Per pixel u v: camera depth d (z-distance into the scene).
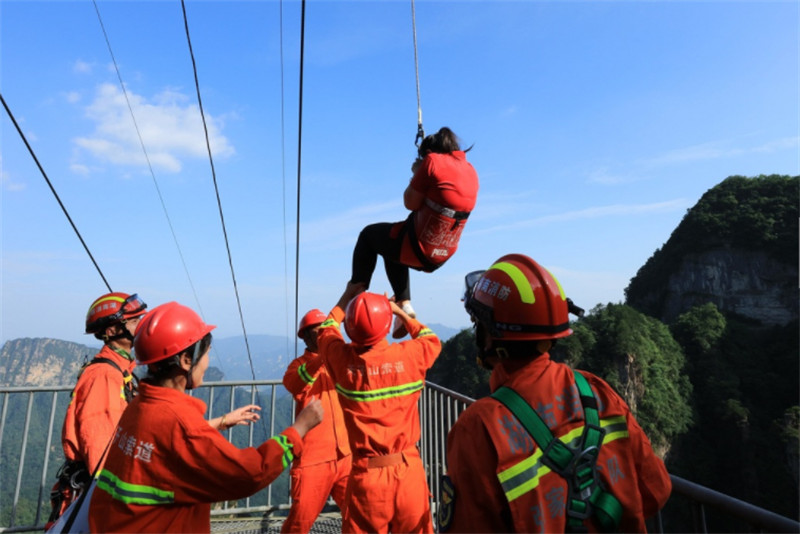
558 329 1.58
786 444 72.56
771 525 1.60
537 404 1.44
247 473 2.02
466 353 101.62
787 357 88.00
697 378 89.06
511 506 1.29
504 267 1.68
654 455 1.60
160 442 2.00
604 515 1.37
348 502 3.52
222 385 5.68
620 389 80.31
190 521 2.05
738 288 105.75
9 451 84.25
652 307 123.62
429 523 3.64
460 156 2.91
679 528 30.92
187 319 2.24
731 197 117.69
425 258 2.91
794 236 102.44
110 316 3.42
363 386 3.51
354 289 3.57
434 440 5.25
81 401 3.13
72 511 2.45
